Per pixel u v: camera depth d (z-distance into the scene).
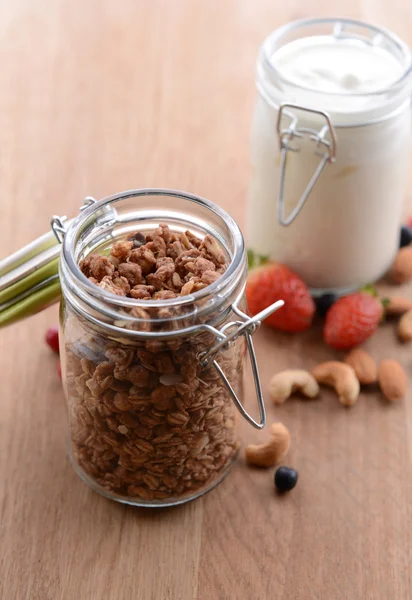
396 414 0.76
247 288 0.80
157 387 0.66
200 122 0.94
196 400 0.67
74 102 0.95
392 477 0.73
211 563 0.69
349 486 0.73
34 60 0.98
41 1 1.04
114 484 0.70
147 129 0.93
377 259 0.82
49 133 0.92
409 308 0.81
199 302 0.64
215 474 0.71
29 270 0.70
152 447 0.68
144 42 1.00
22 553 0.69
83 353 0.66
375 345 0.80
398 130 0.78
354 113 0.76
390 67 0.79
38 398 0.76
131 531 0.70
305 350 0.80
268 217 0.81
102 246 0.70
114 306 0.64
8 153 0.91
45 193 0.88
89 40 1.00
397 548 0.70
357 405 0.77
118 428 0.67
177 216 0.70
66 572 0.69
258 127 0.79
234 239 0.66
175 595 0.68
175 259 0.68
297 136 0.76
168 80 0.97
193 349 0.65
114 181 0.89
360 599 0.68
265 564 0.69
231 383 0.69
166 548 0.70
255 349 0.80
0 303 0.71
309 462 0.74
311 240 0.81
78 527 0.70
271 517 0.71
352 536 0.70
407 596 0.68
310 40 0.81
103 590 0.68
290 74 0.79
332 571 0.69
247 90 0.97
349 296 0.80
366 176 0.78
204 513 0.71
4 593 0.68
